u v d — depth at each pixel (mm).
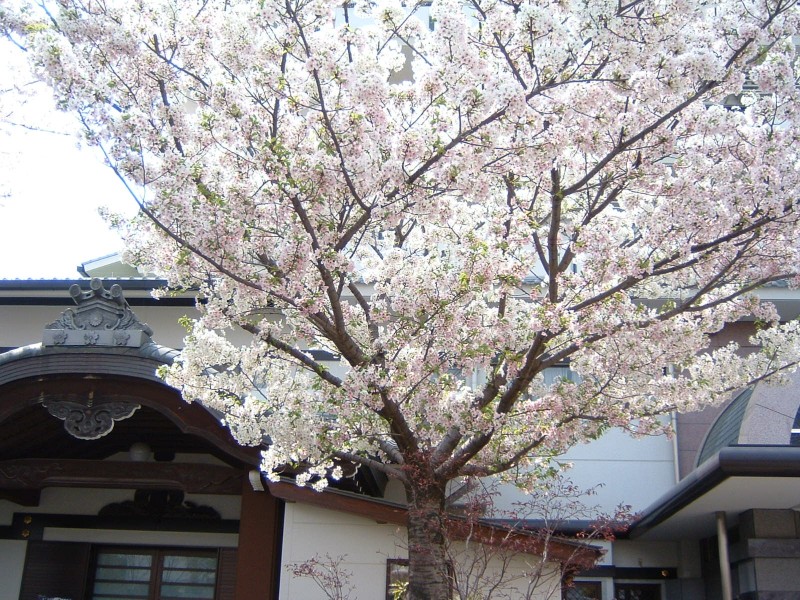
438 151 6055
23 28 6117
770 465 7680
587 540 7852
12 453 10656
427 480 6930
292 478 9242
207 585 11234
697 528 10820
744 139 7145
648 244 7250
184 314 12906
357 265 8680
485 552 7535
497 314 7723
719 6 6762
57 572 11258
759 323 7910
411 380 7078
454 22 5891
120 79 6492
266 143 6355
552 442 7652
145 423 10617
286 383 7926
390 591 8734
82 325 9453
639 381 7801
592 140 6785
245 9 6645
